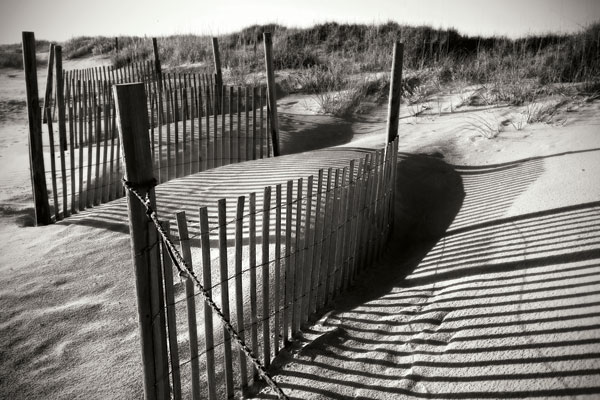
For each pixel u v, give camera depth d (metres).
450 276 3.24
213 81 9.94
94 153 7.25
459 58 11.92
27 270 3.73
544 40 12.84
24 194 5.99
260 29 17.28
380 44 13.62
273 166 5.64
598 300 2.49
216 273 3.46
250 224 2.42
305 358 2.70
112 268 3.71
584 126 6.04
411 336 2.73
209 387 2.35
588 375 2.09
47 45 26.53
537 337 2.39
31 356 2.78
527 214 3.71
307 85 11.22
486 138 6.42
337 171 3.12
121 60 17.09
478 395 2.18
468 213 4.27
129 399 2.45
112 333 2.97
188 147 6.67
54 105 10.41
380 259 4.04
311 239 3.55
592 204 3.52
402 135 7.41
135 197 1.82
